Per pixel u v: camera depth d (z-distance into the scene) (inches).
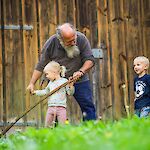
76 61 322.0
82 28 456.1
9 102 438.0
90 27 456.4
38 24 447.2
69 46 314.7
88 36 456.4
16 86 439.5
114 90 455.5
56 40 320.8
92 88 451.8
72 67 322.7
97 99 452.1
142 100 344.8
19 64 441.1
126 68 459.2
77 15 455.5
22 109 438.3
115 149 110.3
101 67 455.5
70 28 312.2
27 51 443.5
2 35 441.1
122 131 150.4
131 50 462.0
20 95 439.2
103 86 454.3
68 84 315.3
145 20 466.9
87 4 456.8
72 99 442.9
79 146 123.3
